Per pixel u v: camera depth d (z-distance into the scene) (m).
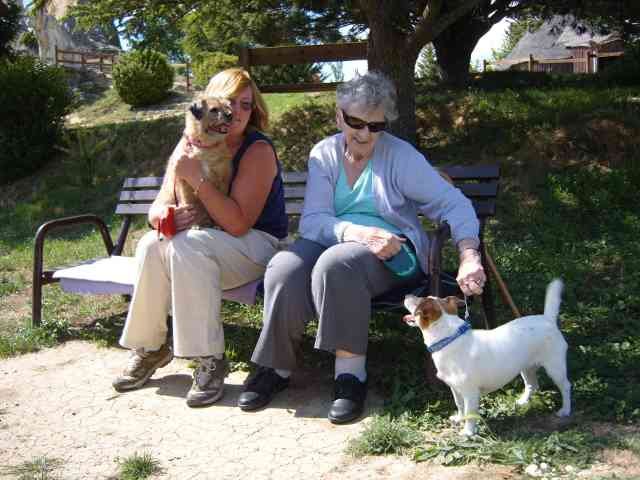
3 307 5.71
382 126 3.51
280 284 3.42
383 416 3.23
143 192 5.45
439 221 3.61
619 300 4.65
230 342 4.43
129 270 4.62
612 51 30.86
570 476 2.55
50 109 12.36
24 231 9.12
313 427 3.27
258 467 2.92
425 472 2.74
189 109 3.63
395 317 4.62
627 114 7.97
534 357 3.01
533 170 7.57
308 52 8.92
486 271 4.10
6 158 11.91
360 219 3.66
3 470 3.03
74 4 8.91
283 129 9.81
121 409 3.62
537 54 40.38
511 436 2.96
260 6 9.59
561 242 6.19
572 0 10.41
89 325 5.11
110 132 12.27
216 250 3.61
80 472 2.98
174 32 9.50
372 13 7.85
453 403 3.32
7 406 3.72
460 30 11.76
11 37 18.88
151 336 3.80
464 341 2.90
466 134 8.70
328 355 4.17
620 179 6.99
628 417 3.02
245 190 3.71
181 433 3.30
